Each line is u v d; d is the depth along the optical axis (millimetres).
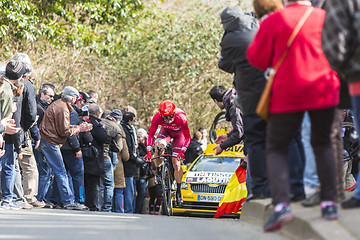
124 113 38188
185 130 32188
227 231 13797
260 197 16625
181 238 12258
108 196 34094
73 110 30938
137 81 61344
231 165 37094
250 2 62250
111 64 59812
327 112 12094
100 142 33062
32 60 54062
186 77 60969
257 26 17016
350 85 12227
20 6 48906
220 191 34656
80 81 57562
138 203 41781
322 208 11938
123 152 36750
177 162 32688
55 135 28891
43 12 56844
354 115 12625
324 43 11766
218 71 61500
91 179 33250
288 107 11938
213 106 61625
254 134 16578
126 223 16500
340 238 10641
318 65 12055
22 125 25844
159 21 63875
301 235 11867
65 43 57719
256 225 15648
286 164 12312
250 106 16438
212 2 62969
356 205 12797
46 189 30109
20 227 14898
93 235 12992
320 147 12250
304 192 14945
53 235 13055
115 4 57219
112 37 59781
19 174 25594
